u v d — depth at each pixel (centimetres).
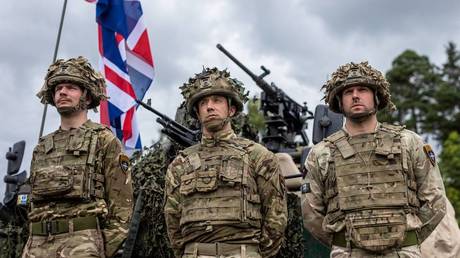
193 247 486
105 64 1009
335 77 511
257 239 493
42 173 514
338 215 494
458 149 3186
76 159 514
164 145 846
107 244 510
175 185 511
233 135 520
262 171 500
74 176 506
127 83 994
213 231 482
